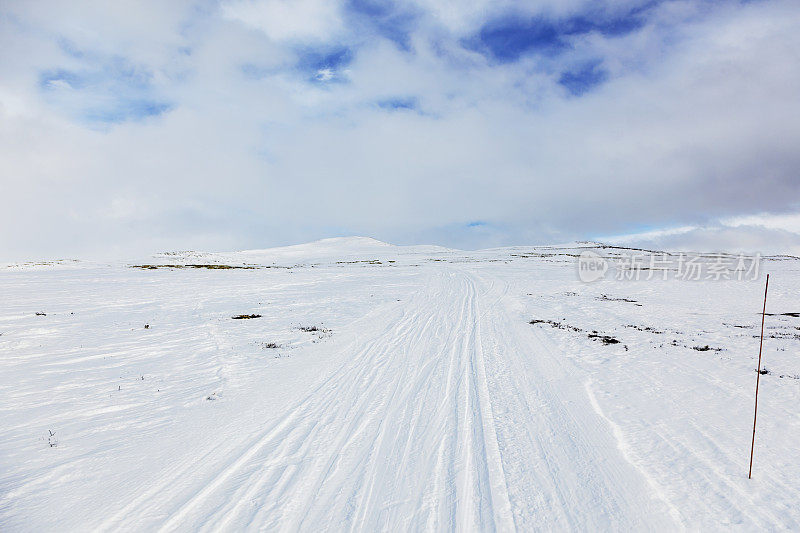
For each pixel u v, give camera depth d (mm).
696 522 4648
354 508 4906
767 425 7164
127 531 4523
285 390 9203
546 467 5836
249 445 6574
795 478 5488
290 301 22312
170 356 11883
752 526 4562
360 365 11125
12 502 5008
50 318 16188
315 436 6879
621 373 10344
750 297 28484
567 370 10609
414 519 4695
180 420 7559
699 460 5992
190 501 5074
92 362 11133
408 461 6012
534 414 7730
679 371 10547
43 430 7062
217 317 17656
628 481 5488
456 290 28062
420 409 8016
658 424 7258
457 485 5383
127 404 8320
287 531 4516
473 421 7422
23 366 10664
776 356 12211
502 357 11867
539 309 21344
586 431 7000
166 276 32219
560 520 4688
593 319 18859
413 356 12008
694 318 20344
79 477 5605
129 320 16453
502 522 4641
